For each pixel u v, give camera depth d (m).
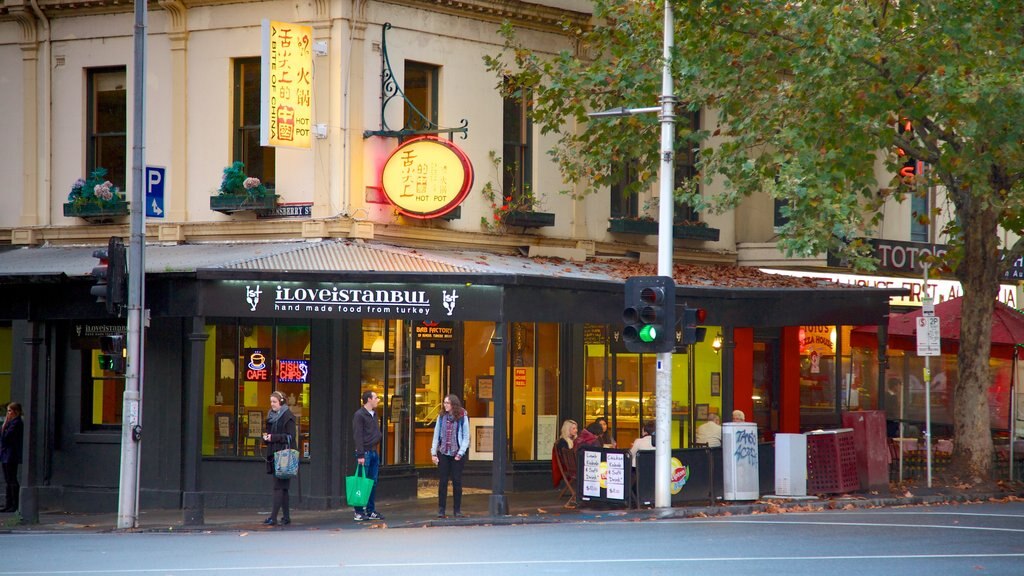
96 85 23.42
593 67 22.05
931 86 19.05
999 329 24.55
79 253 22.72
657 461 19.59
